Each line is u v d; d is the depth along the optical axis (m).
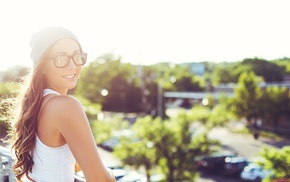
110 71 52.38
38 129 1.52
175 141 18.20
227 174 26.09
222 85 61.44
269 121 38.34
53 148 1.50
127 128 23.62
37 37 1.57
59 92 1.65
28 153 1.56
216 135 39.22
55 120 1.45
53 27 1.57
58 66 1.55
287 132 37.88
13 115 1.74
